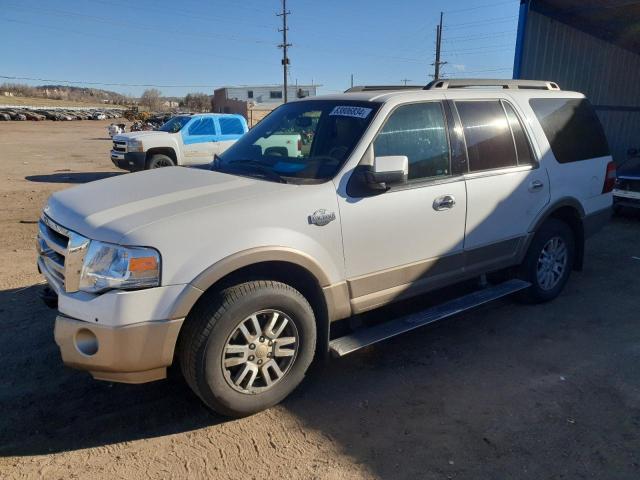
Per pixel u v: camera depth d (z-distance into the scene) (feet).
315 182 11.03
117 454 9.32
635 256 21.66
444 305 13.60
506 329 14.62
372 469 9.04
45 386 11.39
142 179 12.17
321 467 9.09
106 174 50.29
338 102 13.08
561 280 16.62
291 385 10.82
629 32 39.01
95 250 9.09
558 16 35.60
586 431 10.09
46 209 11.64
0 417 10.28
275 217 10.18
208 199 10.14
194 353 9.52
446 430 10.12
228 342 9.75
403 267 12.32
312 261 10.61
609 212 17.90
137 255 8.86
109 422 10.23
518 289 14.84
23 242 22.80
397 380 11.93
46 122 168.14
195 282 9.20
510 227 14.56
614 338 14.08
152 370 9.34
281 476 8.86
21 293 16.40
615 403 11.03
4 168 53.67
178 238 9.19
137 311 8.86
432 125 12.84
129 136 44.45
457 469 9.05
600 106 40.98
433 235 12.71
